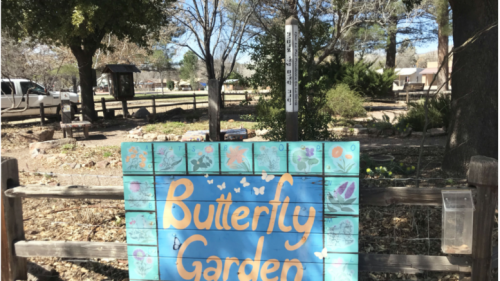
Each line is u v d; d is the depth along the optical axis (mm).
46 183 6043
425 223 4043
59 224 4348
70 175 6219
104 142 10828
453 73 5645
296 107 3201
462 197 2389
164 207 2662
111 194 2779
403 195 2484
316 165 2471
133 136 11156
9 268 2945
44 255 2916
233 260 2637
